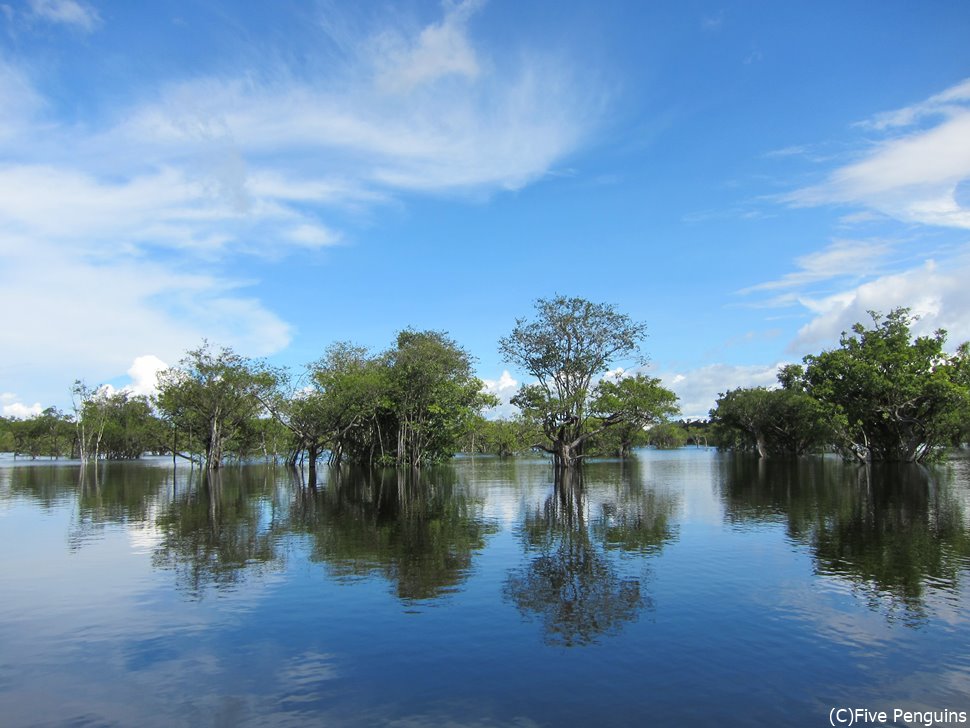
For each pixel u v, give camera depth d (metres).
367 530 20.84
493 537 19.30
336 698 8.00
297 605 11.95
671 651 9.45
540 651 9.49
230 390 62.97
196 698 8.05
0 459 122.88
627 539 18.72
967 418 58.50
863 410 60.81
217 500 31.50
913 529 20.11
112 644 9.98
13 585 13.61
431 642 9.91
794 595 12.37
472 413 68.38
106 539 19.44
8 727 7.36
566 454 55.53
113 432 111.88
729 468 60.38
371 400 62.00
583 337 53.81
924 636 10.04
